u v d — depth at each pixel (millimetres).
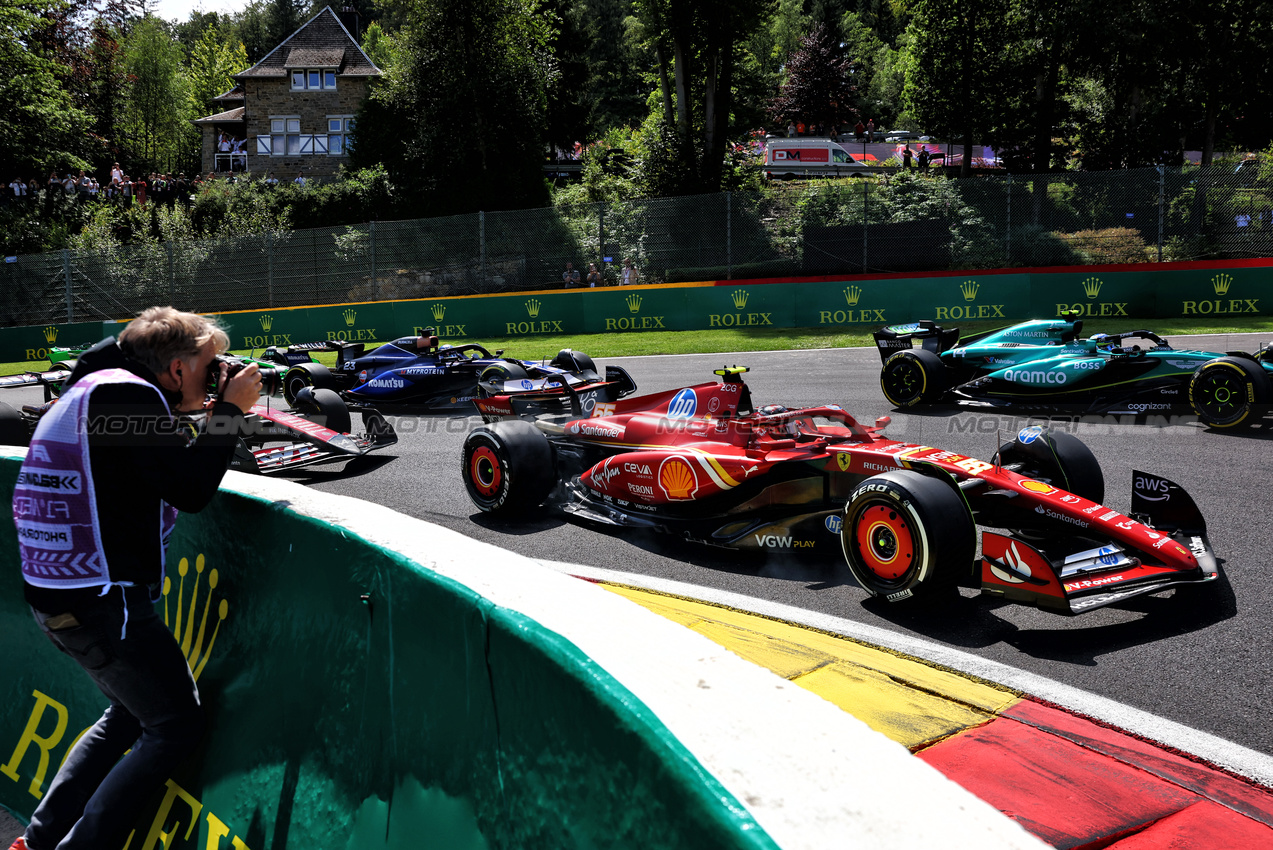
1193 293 18797
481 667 1582
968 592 4676
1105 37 26047
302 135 38375
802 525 5117
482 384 9203
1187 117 28594
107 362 2072
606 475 6012
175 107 53562
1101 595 4008
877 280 20141
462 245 23516
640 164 29469
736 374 5707
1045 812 2375
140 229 29656
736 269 22016
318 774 2043
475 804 1571
